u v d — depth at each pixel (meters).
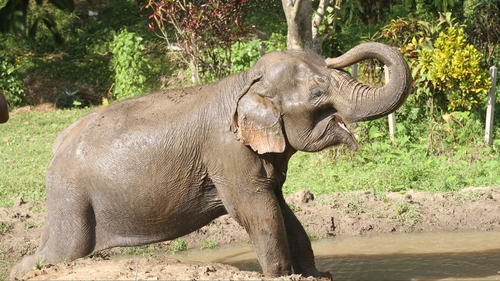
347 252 12.30
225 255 12.55
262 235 9.09
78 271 8.49
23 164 19.05
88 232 9.51
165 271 8.34
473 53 18.91
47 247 9.64
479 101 19.28
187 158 9.18
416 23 20.52
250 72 9.23
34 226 13.75
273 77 8.89
